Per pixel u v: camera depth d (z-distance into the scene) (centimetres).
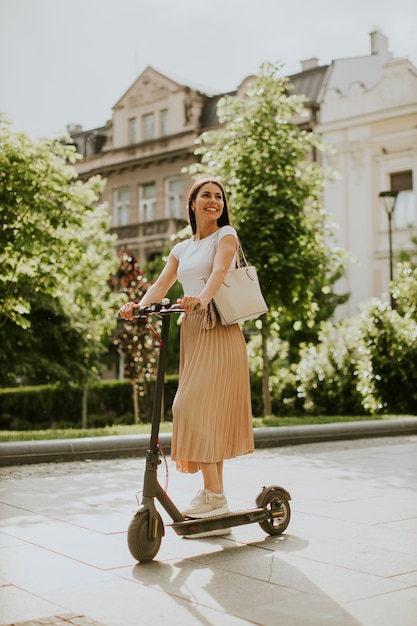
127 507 517
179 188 3319
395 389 1526
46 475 680
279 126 1377
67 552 392
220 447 401
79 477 666
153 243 3300
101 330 1798
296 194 1358
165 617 294
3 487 606
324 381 1680
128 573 353
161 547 404
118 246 3406
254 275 414
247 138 1387
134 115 3481
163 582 339
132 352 1808
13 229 1190
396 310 1639
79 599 315
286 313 1418
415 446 941
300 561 376
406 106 2650
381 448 919
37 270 1230
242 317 407
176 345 2417
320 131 2812
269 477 663
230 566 366
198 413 399
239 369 414
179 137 3294
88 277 1692
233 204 1368
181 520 392
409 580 344
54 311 1623
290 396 1769
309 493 578
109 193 3528
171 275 441
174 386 2050
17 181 1165
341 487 607
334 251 1440
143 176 3419
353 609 303
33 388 2214
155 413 387
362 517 485
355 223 2744
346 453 864
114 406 2195
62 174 1209
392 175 2705
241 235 1342
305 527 454
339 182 2773
